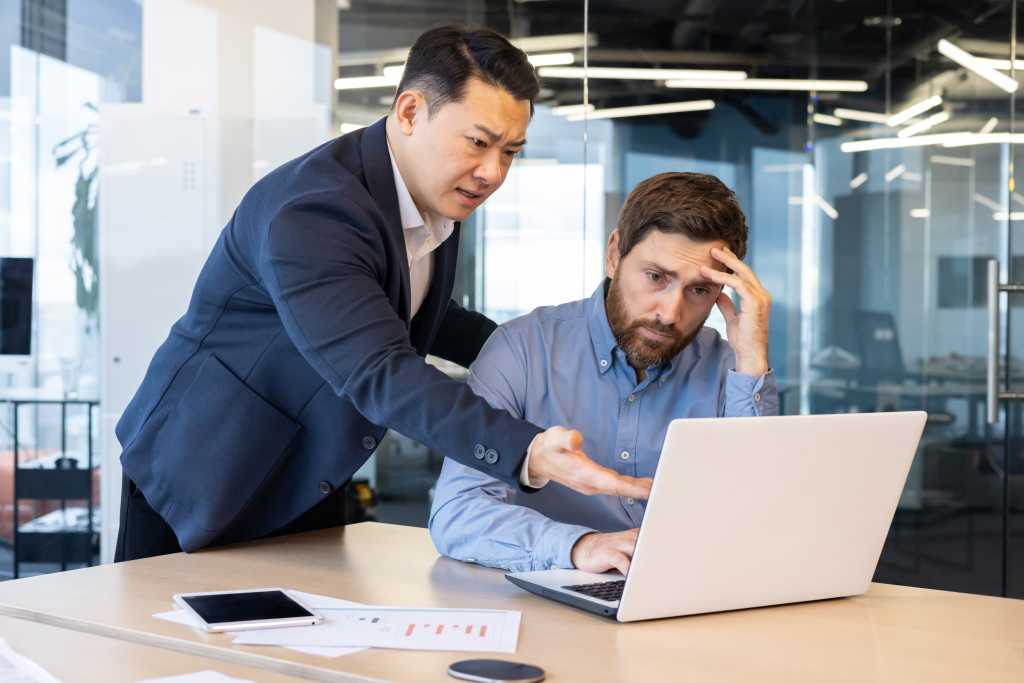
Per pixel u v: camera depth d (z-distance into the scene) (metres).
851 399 3.67
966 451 3.57
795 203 3.71
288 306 1.57
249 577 1.59
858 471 1.46
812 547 1.46
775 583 1.45
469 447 1.44
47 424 4.24
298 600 1.42
